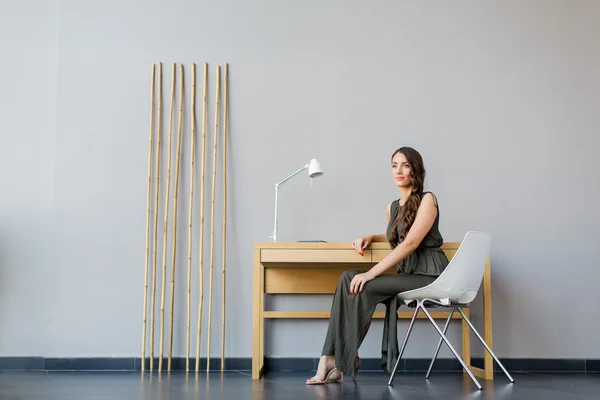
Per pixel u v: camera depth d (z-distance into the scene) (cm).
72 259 389
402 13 411
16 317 384
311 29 409
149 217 392
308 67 407
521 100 408
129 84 402
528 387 308
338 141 402
